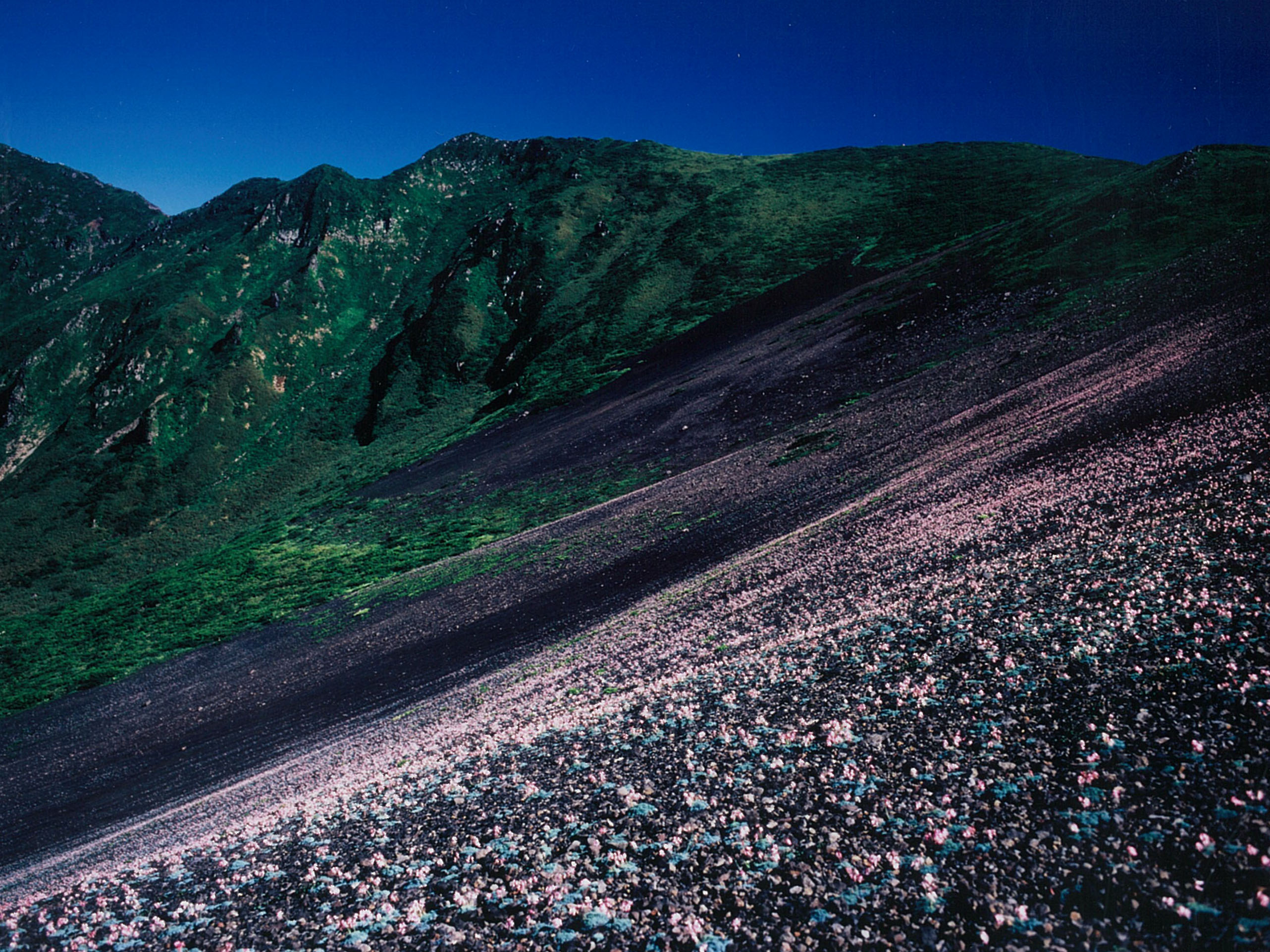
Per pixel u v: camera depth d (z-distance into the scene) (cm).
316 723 3494
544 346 14050
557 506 7144
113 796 3319
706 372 9706
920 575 1784
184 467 13412
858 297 10112
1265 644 713
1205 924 427
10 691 6238
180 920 864
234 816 1866
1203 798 535
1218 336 3253
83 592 9944
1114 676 779
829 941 522
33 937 914
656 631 2586
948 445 3941
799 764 833
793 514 4116
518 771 1179
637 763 1033
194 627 6788
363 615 5575
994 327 6569
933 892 537
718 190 18988
